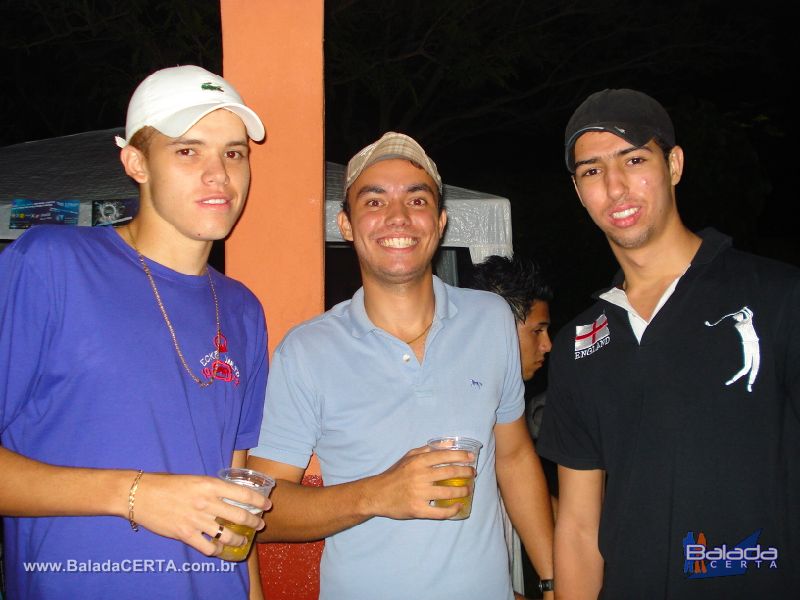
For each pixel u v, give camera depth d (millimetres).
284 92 2602
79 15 9258
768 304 1914
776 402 1873
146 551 1827
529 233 10320
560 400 2256
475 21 10625
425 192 2150
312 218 2604
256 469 2143
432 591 1999
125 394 1829
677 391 1955
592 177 2109
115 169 3945
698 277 2025
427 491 1778
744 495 1858
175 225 1934
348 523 1925
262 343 2234
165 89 1909
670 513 1924
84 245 1898
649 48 12039
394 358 2129
